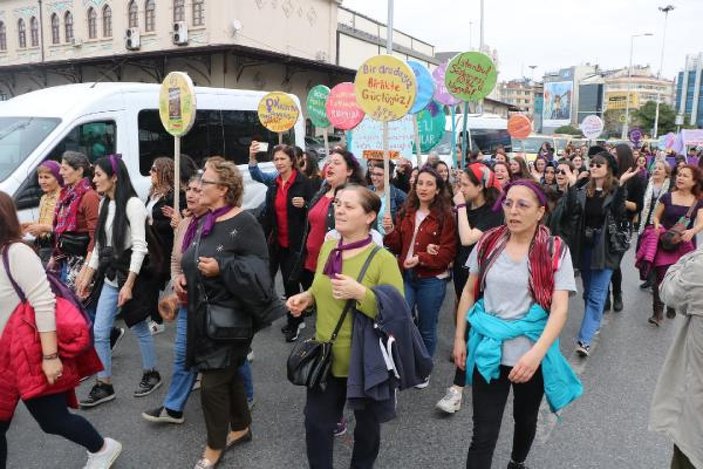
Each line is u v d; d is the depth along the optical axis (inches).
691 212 245.1
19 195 231.6
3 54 1051.3
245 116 363.9
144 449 145.0
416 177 177.5
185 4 823.1
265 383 185.5
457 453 146.0
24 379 112.6
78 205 185.3
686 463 99.8
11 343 112.1
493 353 108.6
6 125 257.0
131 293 166.4
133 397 174.2
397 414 166.7
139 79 892.0
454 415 166.4
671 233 243.1
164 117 202.4
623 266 379.9
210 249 129.3
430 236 173.8
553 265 107.3
